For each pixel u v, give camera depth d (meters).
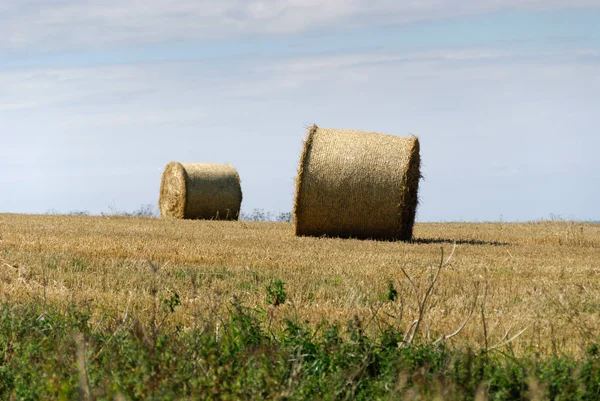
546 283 13.51
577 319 9.97
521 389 6.41
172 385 6.07
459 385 6.42
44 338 7.59
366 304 11.22
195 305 10.05
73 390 6.00
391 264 15.77
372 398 6.51
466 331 9.20
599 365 7.00
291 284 12.93
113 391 5.89
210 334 7.06
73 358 7.04
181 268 14.27
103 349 7.43
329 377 6.95
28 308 9.08
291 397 5.91
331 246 19.17
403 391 6.36
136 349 6.81
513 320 9.84
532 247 20.78
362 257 16.80
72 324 8.30
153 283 12.67
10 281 12.97
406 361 6.97
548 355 7.99
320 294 12.23
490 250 19.50
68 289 12.05
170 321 9.51
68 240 18.44
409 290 12.40
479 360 7.07
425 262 16.25
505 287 12.97
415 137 22.02
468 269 15.29
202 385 6.03
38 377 6.64
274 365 6.70
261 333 8.20
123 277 13.12
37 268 13.88
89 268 14.17
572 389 6.43
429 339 8.55
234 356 6.89
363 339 7.61
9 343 7.79
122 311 10.05
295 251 17.66
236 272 14.07
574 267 16.17
